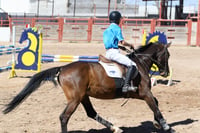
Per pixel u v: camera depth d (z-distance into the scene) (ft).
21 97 23.08
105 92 24.22
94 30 123.75
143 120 29.96
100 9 164.25
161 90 44.19
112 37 24.86
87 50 89.51
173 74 57.67
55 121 29.35
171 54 86.33
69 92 23.40
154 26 107.86
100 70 23.91
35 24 128.16
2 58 74.79
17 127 27.40
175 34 116.78
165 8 139.54
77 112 32.60
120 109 33.99
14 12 172.45
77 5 168.66
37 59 49.16
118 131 25.45
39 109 33.32
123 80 24.30
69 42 115.34
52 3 172.86
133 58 26.25
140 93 25.12
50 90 42.45
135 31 119.85
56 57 50.67
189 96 40.96
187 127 27.32
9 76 49.73
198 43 105.29
